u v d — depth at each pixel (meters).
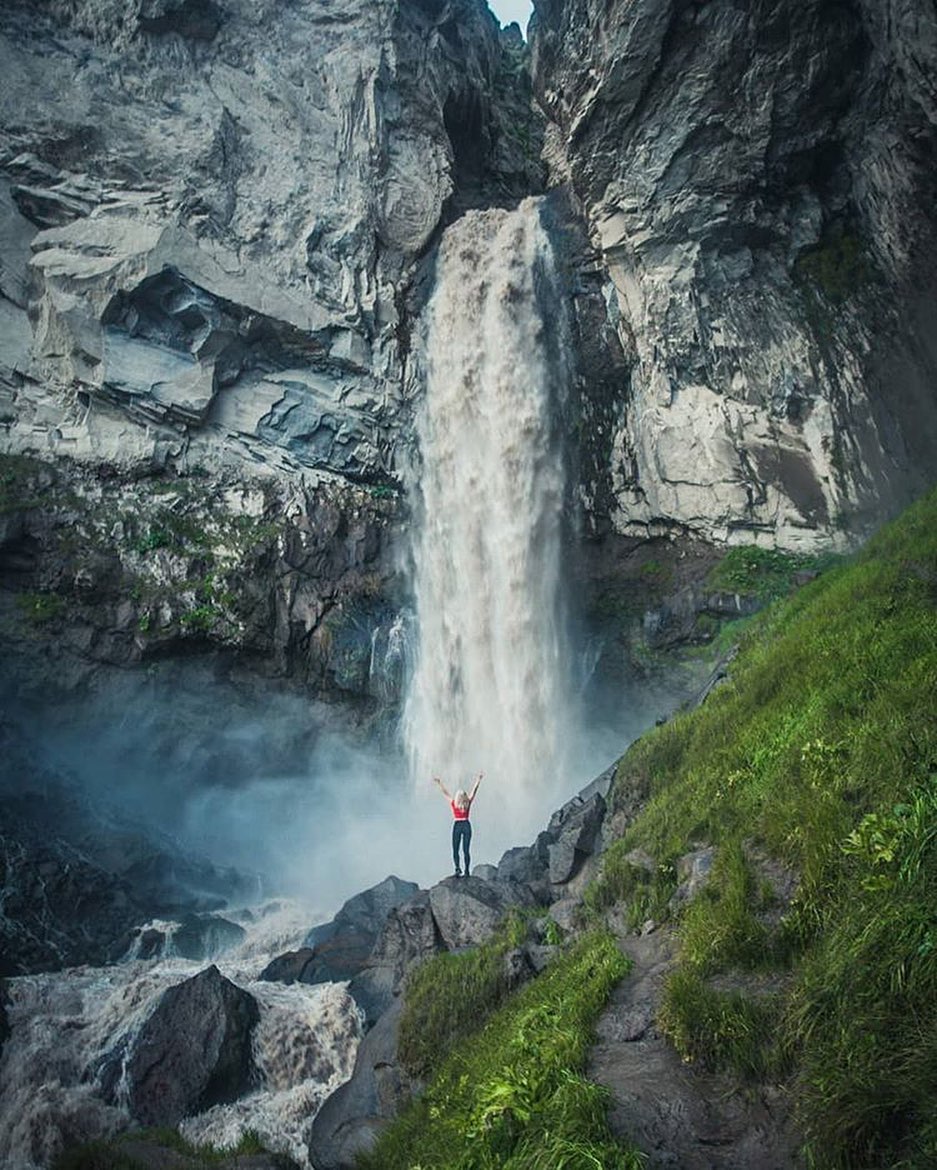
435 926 11.88
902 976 5.02
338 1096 9.46
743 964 6.59
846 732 8.48
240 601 24.73
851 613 12.30
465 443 28.66
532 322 29.03
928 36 20.28
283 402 26.94
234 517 25.72
